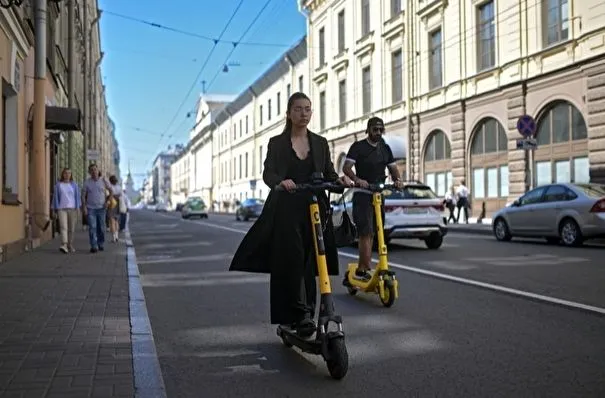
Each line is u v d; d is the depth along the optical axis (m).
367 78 33.03
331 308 4.22
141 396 3.71
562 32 19.44
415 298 7.23
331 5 37.09
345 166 6.86
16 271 9.36
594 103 17.95
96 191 12.66
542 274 8.89
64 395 3.69
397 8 29.66
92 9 32.94
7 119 11.41
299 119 4.43
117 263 10.51
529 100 20.88
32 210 11.88
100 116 47.78
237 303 7.23
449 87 25.19
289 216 4.49
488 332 5.47
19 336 5.16
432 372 4.34
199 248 14.75
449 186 25.67
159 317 6.45
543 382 4.06
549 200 14.07
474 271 9.39
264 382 4.21
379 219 6.92
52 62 15.88
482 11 23.38
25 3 12.02
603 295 7.07
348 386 4.08
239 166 65.50
